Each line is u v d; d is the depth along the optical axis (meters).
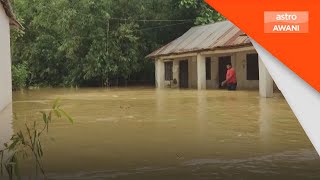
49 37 31.28
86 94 19.69
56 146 6.12
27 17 31.95
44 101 15.48
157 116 9.87
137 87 27.67
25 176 4.44
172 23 30.31
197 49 21.84
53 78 32.19
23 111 11.61
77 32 28.78
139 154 5.51
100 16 28.84
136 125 8.32
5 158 5.32
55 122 8.93
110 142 6.43
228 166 4.79
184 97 16.44
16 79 23.78
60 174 4.50
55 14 29.38
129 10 29.81
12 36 21.05
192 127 7.95
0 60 12.66
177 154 5.49
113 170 4.65
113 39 28.94
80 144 6.27
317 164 4.86
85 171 4.62
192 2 28.97
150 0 30.06
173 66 27.81
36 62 32.06
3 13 13.68
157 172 4.54
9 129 7.98
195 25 30.19
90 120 9.22
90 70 28.56
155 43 30.27
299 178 4.24
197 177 4.30
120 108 12.05
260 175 4.37
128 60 28.97
